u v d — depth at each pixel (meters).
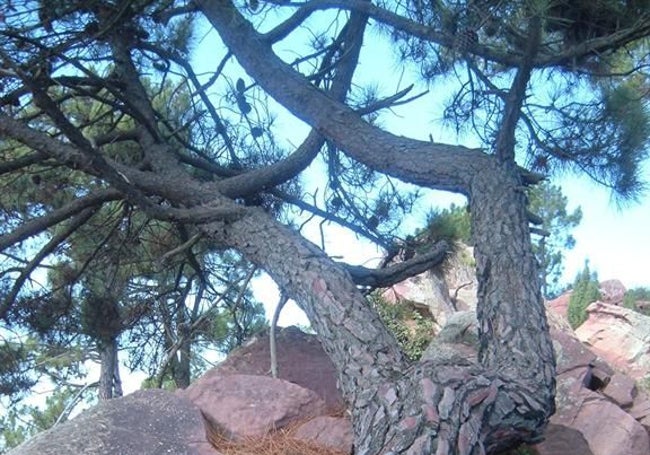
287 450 5.87
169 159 9.07
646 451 7.10
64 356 14.05
